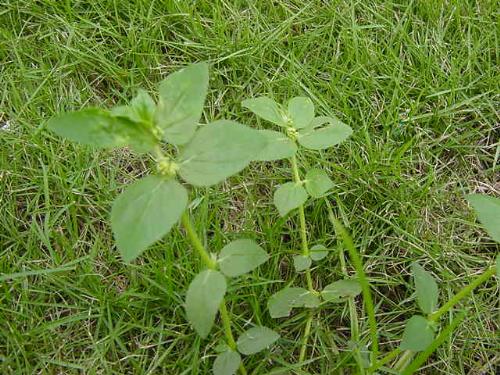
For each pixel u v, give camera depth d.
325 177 0.28
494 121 0.37
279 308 0.29
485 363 0.30
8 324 0.29
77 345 0.30
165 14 0.40
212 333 0.30
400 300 0.32
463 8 0.41
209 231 0.33
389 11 0.40
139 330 0.31
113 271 0.32
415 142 0.36
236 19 0.40
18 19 0.39
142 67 0.38
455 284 0.32
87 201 0.33
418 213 0.34
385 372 0.29
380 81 0.38
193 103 0.22
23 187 0.34
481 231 0.34
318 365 0.30
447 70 0.39
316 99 0.36
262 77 0.38
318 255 0.30
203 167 0.21
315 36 0.39
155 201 0.21
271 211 0.34
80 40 0.39
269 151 0.27
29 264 0.32
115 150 0.35
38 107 0.36
